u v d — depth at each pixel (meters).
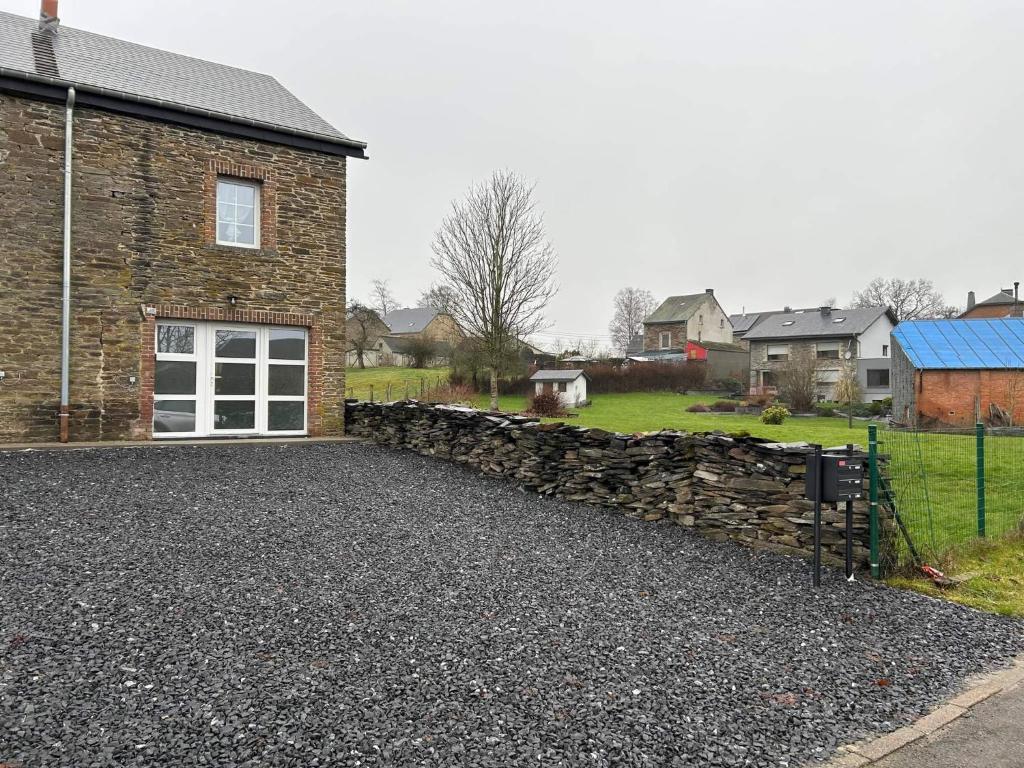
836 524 6.84
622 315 92.00
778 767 3.39
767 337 45.53
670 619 5.26
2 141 10.89
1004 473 11.12
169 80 13.78
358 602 5.13
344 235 14.23
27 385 11.16
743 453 7.57
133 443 11.55
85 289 11.60
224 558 5.90
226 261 12.85
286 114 14.29
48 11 14.11
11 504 7.12
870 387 40.56
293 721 3.50
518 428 9.98
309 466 10.16
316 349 13.88
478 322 28.42
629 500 8.61
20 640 4.15
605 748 3.45
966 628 5.46
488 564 6.28
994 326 26.36
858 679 4.42
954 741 3.71
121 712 3.48
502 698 3.87
